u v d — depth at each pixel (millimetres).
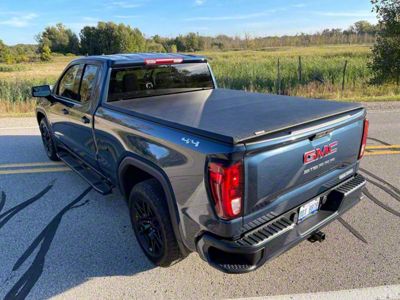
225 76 16875
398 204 3711
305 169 2291
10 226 3430
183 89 4027
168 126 2373
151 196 2561
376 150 5559
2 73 39438
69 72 4199
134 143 2721
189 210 2219
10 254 2953
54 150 5266
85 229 3359
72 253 2969
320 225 2510
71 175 4820
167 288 2527
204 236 2148
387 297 2357
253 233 2107
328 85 13211
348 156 2713
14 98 11883
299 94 12750
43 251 2998
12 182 4574
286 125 2133
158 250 2670
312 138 2287
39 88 4543
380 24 12867
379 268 2664
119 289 2527
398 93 12125
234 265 2088
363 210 3590
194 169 2094
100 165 3607
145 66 3594
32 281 2617
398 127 7016
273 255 2172
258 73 17109
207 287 2525
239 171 1906
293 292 2436
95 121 3395
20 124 8203
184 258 2725
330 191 2654
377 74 13359
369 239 3064
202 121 2342
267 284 2531
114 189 4332
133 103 3273
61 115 4383
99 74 3424
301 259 2807
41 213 3703
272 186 2096
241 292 2461
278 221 2248
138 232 2914
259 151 1971
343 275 2596
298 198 2350
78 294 2484
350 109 2637
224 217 1967
